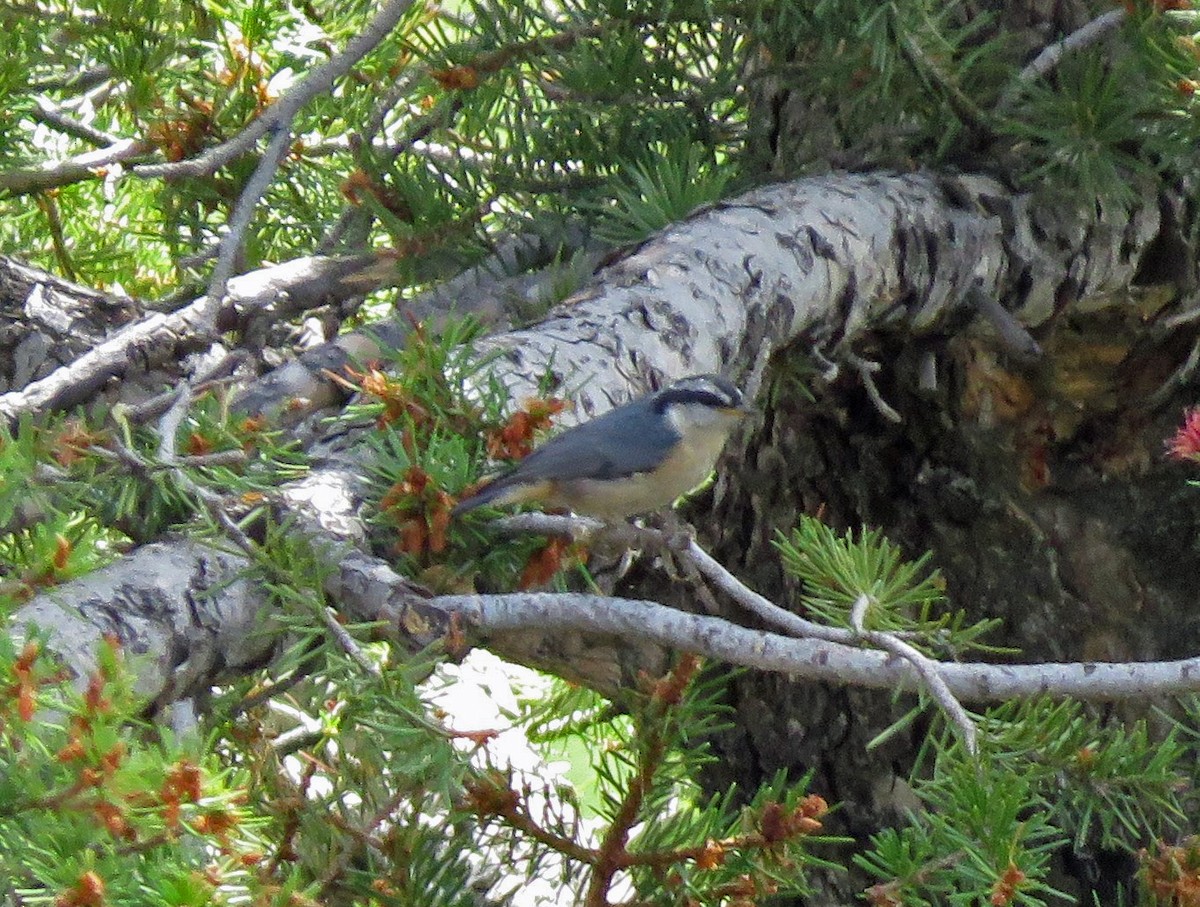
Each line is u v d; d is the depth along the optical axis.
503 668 5.88
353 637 3.20
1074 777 3.33
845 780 5.29
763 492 5.50
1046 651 5.24
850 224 4.54
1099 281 4.86
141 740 3.03
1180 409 5.11
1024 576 5.26
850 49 4.63
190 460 3.24
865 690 5.23
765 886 3.32
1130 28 4.44
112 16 5.18
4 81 5.14
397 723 3.03
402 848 3.52
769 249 4.40
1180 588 5.19
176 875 2.42
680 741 3.64
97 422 3.74
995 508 5.26
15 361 5.18
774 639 3.15
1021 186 4.87
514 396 3.80
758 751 5.42
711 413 4.14
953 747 3.18
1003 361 5.14
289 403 4.31
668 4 4.54
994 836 3.01
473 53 4.75
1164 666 3.12
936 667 3.11
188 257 4.87
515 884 4.16
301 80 4.52
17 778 2.36
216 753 3.69
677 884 3.40
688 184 4.77
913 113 4.87
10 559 3.50
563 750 5.56
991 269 4.76
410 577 3.48
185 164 4.26
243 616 3.16
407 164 5.09
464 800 3.46
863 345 5.17
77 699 2.39
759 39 4.80
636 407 4.02
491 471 3.59
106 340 4.80
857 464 5.39
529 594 3.27
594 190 5.06
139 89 5.23
